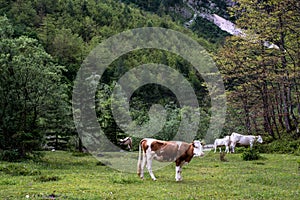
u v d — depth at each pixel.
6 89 22.06
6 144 21.88
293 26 27.59
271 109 34.44
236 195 10.14
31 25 87.44
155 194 10.08
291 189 11.24
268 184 12.28
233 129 38.62
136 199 9.34
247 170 16.86
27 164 18.83
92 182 12.41
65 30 83.12
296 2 25.73
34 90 22.27
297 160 19.89
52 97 22.73
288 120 31.92
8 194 9.98
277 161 21.27
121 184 12.00
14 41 22.97
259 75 31.48
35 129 22.75
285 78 29.11
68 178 13.50
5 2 91.06
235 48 34.34
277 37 29.72
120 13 111.56
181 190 10.82
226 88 40.47
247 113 35.56
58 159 23.86
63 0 108.94
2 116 22.06
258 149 29.58
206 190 10.88
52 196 9.55
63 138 36.12
